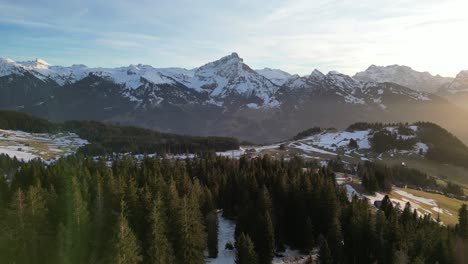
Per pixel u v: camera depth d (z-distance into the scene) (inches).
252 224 3144.7
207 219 3134.8
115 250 2041.1
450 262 2783.0
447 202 5876.0
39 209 2249.0
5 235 2110.0
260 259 2864.2
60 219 2420.0
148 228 2500.0
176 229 2549.2
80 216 2304.4
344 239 3095.5
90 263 2219.5
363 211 3228.3
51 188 2662.4
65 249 2174.0
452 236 3080.7
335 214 3314.5
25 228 2143.2
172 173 4402.1
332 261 2785.4
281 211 3457.2
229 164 5452.8
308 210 3454.7
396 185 6811.0
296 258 3147.1
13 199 2146.9
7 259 2103.8
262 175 4389.8
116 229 2116.1
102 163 4685.0
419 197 5831.7
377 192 5536.4
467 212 3430.1
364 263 2950.3
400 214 3868.1
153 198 2832.2
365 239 2970.0
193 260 2532.0
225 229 3722.9
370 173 5703.7
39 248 2193.7
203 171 5073.8
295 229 3388.3
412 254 2795.3
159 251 2273.6
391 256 2672.2
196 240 2610.7
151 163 5113.2
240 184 4060.0
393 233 2962.6
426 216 3772.1
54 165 3779.5
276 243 3250.5
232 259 3019.2
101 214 2447.1
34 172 3358.8
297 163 6742.1
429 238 2999.5
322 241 2736.2
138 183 3718.0
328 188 3452.3
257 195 3580.2
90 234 2359.7
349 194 5226.4
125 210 2613.2
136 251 2209.6
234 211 4037.9
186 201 2623.0
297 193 3523.6
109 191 2768.2
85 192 2746.1
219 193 4188.0
